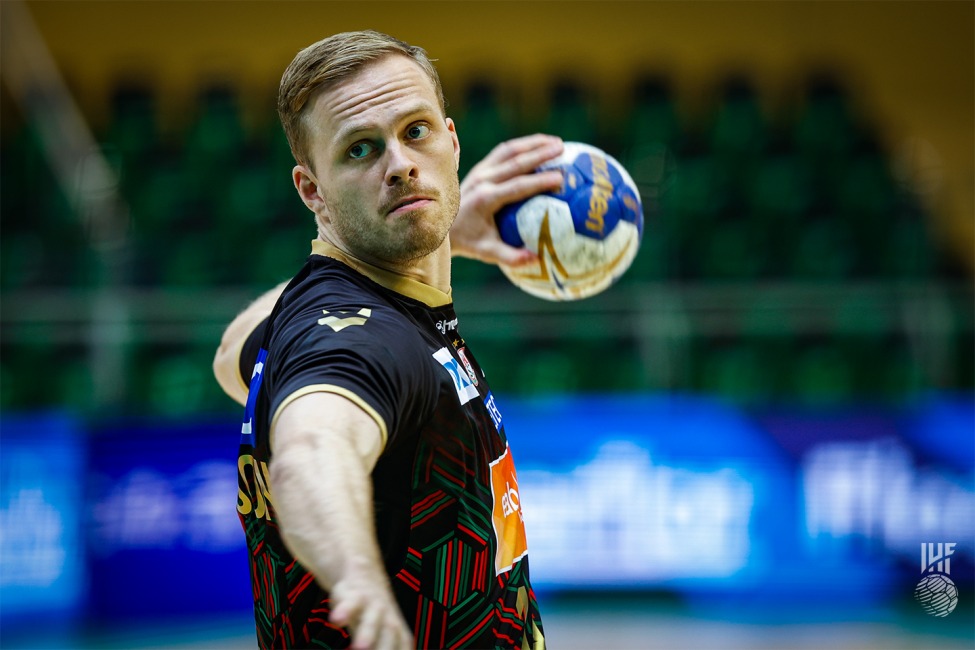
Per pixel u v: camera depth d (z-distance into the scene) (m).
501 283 26.12
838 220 29.66
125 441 19.81
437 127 5.47
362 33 5.48
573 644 17.81
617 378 21.52
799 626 18.91
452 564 5.16
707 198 29.59
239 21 37.53
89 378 20.41
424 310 5.69
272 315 5.66
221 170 30.28
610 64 37.84
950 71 37.28
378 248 5.38
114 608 18.98
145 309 20.70
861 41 37.47
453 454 5.17
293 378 4.48
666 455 20.53
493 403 6.04
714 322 20.88
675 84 36.06
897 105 37.34
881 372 22.38
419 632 5.10
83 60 37.06
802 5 37.56
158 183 30.23
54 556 18.97
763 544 20.17
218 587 19.58
